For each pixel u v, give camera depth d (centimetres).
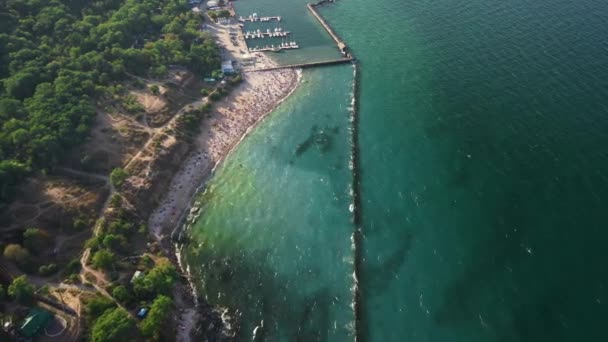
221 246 11412
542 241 10856
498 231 11219
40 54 15212
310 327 9631
